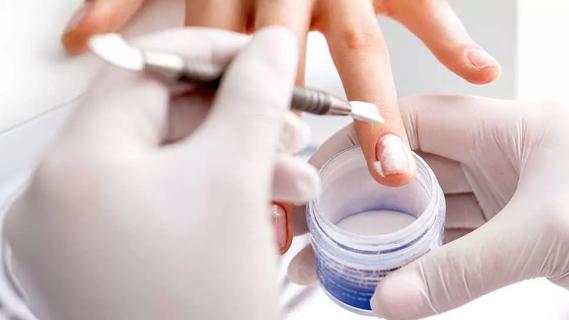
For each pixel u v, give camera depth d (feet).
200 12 2.27
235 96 1.37
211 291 1.38
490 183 2.25
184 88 1.49
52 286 1.43
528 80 2.45
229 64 1.47
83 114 1.43
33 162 2.35
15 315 2.06
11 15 2.50
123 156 1.38
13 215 1.47
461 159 2.25
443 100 2.24
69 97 2.38
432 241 1.86
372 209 2.08
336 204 2.04
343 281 1.90
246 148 1.36
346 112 1.61
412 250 1.82
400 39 2.44
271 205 2.10
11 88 2.38
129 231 1.36
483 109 2.19
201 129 1.42
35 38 2.47
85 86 2.38
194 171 1.37
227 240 1.36
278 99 1.38
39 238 1.40
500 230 1.89
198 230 1.36
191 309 1.38
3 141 2.33
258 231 1.38
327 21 2.22
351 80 2.09
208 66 1.42
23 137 2.35
